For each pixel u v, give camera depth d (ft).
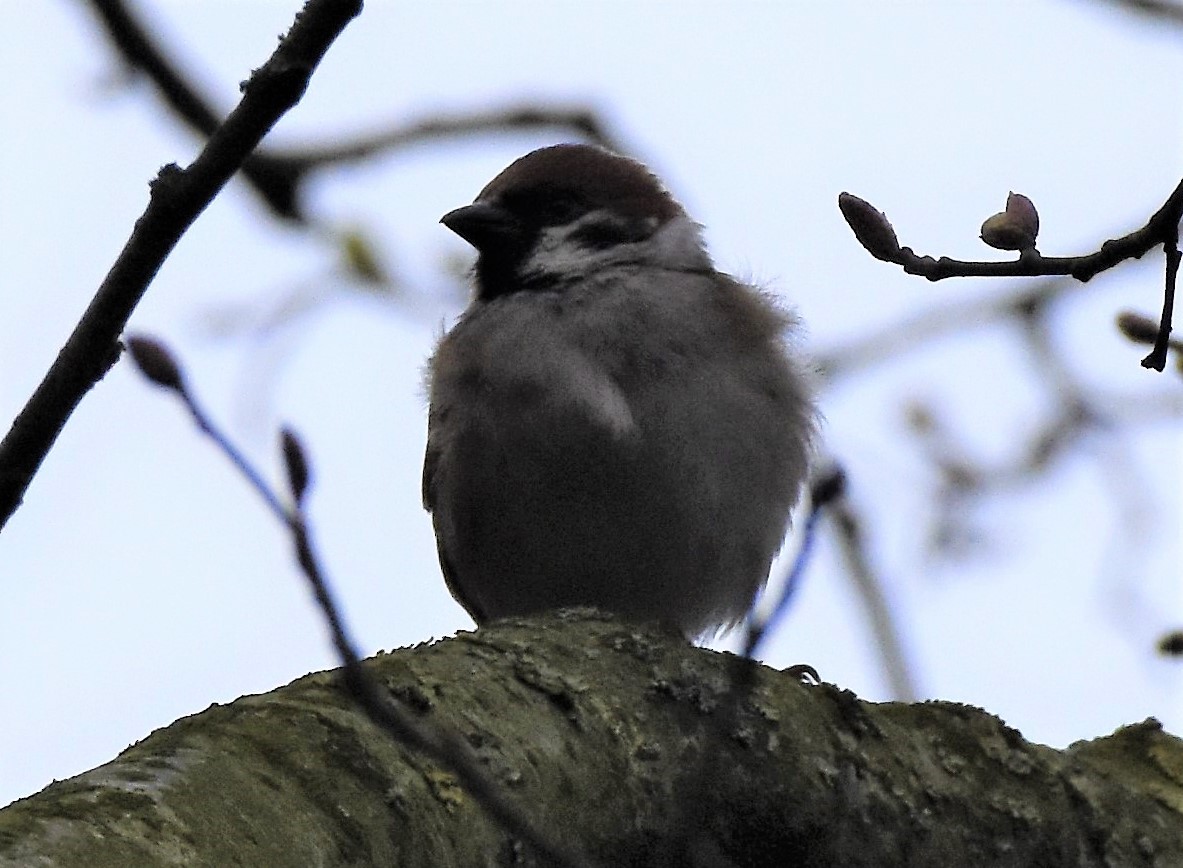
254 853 13.61
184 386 12.60
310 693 16.11
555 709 18.52
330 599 13.39
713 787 19.27
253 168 32.53
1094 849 21.34
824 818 19.94
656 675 19.62
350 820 14.80
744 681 17.97
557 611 20.98
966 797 20.89
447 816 15.81
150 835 13.03
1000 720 21.90
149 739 15.07
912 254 20.16
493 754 17.38
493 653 19.02
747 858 19.67
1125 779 22.34
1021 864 20.93
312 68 15.44
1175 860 21.71
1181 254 20.86
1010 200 20.40
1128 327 25.66
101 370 15.89
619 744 18.62
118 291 15.66
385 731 15.84
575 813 17.79
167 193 15.47
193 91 28.89
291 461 12.82
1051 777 21.52
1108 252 19.58
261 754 14.92
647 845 18.54
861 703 21.18
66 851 12.41
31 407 15.83
